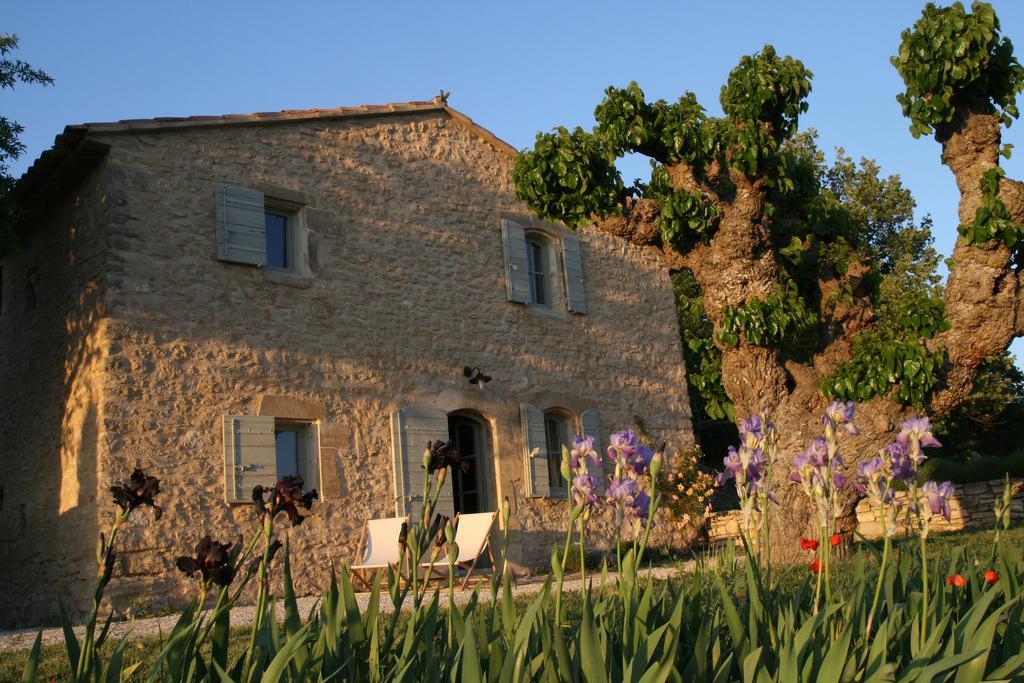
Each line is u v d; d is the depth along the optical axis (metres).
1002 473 15.36
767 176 9.96
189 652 2.53
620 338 14.77
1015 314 9.22
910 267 25.70
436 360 12.09
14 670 5.36
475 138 13.61
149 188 9.93
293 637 2.37
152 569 9.02
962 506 14.90
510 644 2.82
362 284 11.56
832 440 3.03
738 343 9.88
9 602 10.49
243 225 10.54
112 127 9.64
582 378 13.95
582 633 2.45
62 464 9.77
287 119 11.20
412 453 11.37
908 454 3.01
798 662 2.59
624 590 3.07
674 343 15.66
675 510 14.12
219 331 10.10
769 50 10.27
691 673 2.71
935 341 9.53
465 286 12.74
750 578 3.05
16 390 11.23
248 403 10.12
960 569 4.20
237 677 2.57
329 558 10.31
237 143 10.80
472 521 10.29
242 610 8.44
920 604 3.23
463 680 2.41
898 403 9.40
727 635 3.40
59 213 10.68
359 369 11.23
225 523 9.64
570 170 10.03
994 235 9.00
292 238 11.26
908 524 3.27
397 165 12.41
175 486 9.38
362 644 2.88
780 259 10.50
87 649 2.31
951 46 9.06
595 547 12.96
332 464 10.68
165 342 9.66
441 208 12.77
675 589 4.20
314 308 11.01
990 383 21.16
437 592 3.02
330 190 11.55
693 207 9.70
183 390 9.68
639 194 10.48
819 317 10.38
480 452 12.63
